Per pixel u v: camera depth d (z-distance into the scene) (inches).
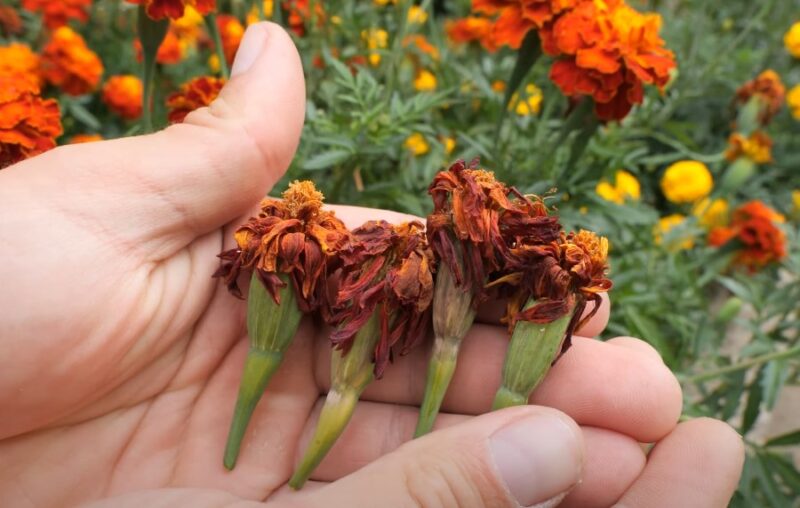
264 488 6.2
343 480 4.9
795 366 10.4
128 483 6.2
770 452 9.2
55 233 5.4
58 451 6.0
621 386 6.0
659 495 5.8
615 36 7.5
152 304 5.9
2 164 7.1
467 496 4.7
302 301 5.8
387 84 9.6
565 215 8.7
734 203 13.2
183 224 5.9
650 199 14.9
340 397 5.7
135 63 13.4
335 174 9.3
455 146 10.4
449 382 5.8
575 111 8.3
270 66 6.2
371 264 5.7
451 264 5.5
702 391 10.6
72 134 12.1
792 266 11.6
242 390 5.9
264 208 5.9
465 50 13.1
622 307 9.5
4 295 5.2
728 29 17.8
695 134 17.2
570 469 4.9
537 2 7.7
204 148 5.8
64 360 5.5
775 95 11.7
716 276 12.6
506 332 6.3
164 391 6.3
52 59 10.4
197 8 7.4
